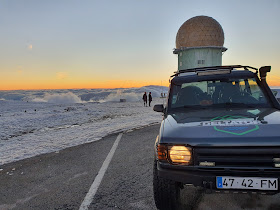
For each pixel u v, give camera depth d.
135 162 4.86
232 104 3.11
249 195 2.98
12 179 4.28
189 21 24.67
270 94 3.12
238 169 2.08
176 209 2.54
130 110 20.33
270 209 2.62
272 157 2.03
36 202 3.26
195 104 3.27
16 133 9.89
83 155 5.72
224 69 3.62
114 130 9.42
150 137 7.50
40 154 6.04
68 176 4.27
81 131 9.62
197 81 3.53
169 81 3.91
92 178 4.07
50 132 9.73
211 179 2.12
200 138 2.21
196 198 2.98
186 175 2.19
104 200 3.17
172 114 3.14
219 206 2.76
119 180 3.89
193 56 24.45
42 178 4.25
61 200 3.27
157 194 2.51
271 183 2.01
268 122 2.32
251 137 2.10
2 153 6.39
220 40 24.45
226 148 2.10
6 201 3.36
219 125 2.39
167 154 2.29
